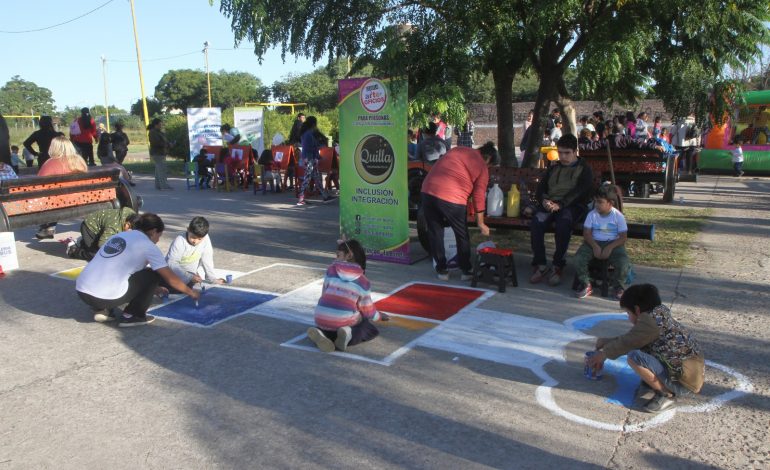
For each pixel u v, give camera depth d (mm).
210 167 15602
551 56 9078
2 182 7070
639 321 3859
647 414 3771
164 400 4012
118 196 8836
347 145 7449
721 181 16359
